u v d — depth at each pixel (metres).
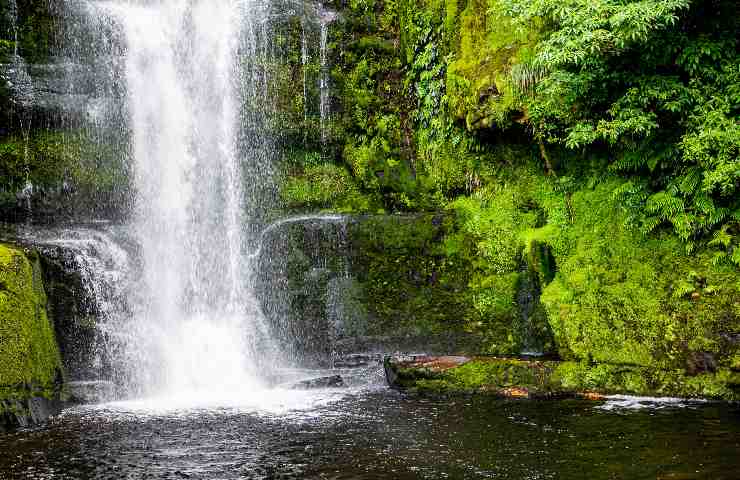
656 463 6.30
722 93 9.49
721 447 6.74
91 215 12.99
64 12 12.92
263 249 12.45
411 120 14.15
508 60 11.62
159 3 14.20
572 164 11.67
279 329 11.98
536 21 11.33
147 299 11.55
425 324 11.67
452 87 12.58
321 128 14.20
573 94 10.26
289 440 7.29
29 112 12.59
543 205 11.84
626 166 10.50
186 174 13.68
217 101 14.02
